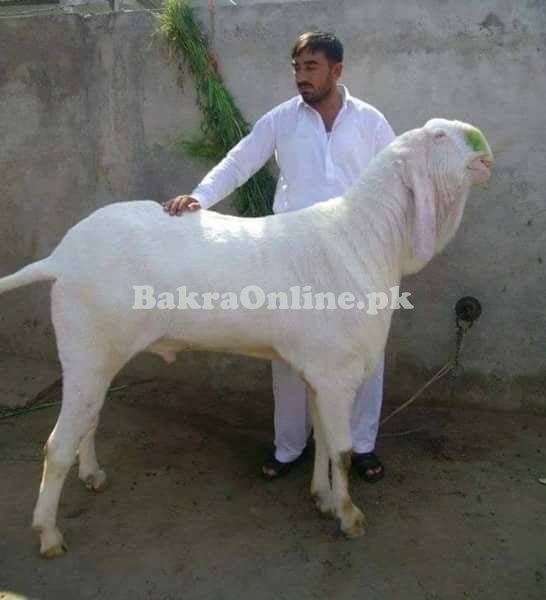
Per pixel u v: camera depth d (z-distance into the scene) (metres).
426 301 3.92
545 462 3.49
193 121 3.97
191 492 3.28
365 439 3.41
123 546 2.86
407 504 3.16
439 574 2.67
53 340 4.42
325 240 2.69
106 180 4.18
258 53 3.84
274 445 3.74
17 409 3.95
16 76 4.16
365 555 2.80
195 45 3.78
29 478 3.32
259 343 2.75
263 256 2.66
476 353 3.94
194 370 4.24
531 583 2.61
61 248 2.72
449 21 3.61
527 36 3.56
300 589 2.60
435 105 3.71
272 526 3.02
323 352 2.69
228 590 2.60
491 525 2.99
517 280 3.81
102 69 4.04
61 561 2.75
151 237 2.65
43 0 5.55
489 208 3.76
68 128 4.16
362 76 3.74
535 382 3.91
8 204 4.35
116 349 2.71
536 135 3.65
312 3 3.73
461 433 3.78
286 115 3.15
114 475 3.39
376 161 2.76
